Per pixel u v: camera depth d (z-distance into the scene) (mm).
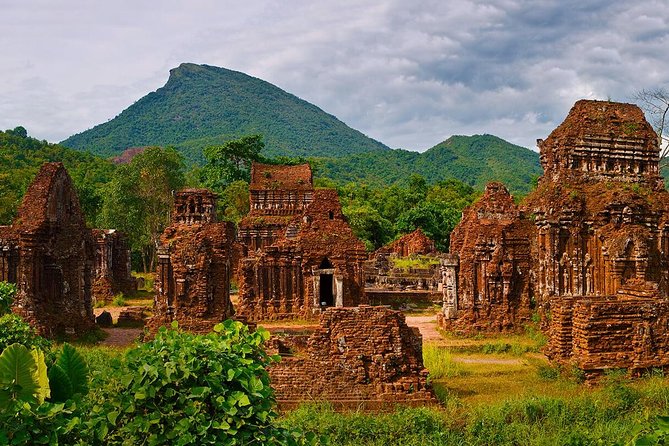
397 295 52406
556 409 22438
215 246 37469
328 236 44844
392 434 20438
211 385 12867
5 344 21531
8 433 10906
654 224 40156
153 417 12438
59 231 38781
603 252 39438
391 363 23672
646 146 42188
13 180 84250
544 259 40031
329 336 23922
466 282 40469
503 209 43031
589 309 27641
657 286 31406
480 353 35594
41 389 11906
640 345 27656
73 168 109875
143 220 78688
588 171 41625
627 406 23172
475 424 21062
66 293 38844
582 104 42500
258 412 12953
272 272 44594
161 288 36812
